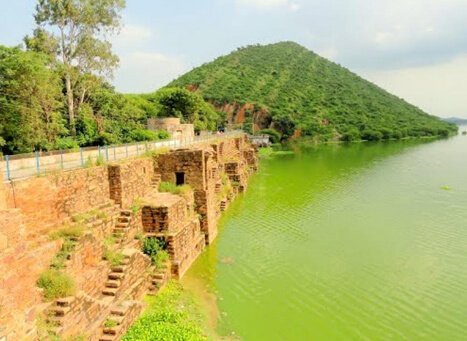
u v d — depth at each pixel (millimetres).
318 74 187250
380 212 36281
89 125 35438
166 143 35281
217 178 39656
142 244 20953
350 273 23141
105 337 14242
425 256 25656
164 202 22984
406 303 19688
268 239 29062
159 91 80688
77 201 18266
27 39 34094
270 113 133375
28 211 15492
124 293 17062
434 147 101375
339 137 126750
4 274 9805
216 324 17375
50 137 30062
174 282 20812
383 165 67875
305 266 24109
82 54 35688
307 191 46250
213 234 29203
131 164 22938
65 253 15109
